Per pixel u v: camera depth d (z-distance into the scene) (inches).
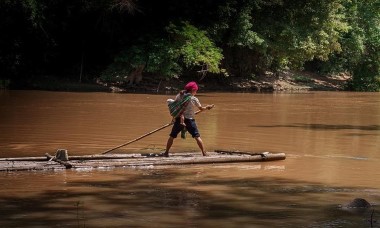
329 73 1815.9
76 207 307.6
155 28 1349.7
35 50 1285.7
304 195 343.9
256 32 1419.8
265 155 465.1
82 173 402.6
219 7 1346.0
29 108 856.9
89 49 1354.6
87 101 989.2
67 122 697.6
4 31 1226.6
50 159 436.8
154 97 1101.7
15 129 631.8
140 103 967.6
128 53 1285.7
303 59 1581.0
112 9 1269.7
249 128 679.7
